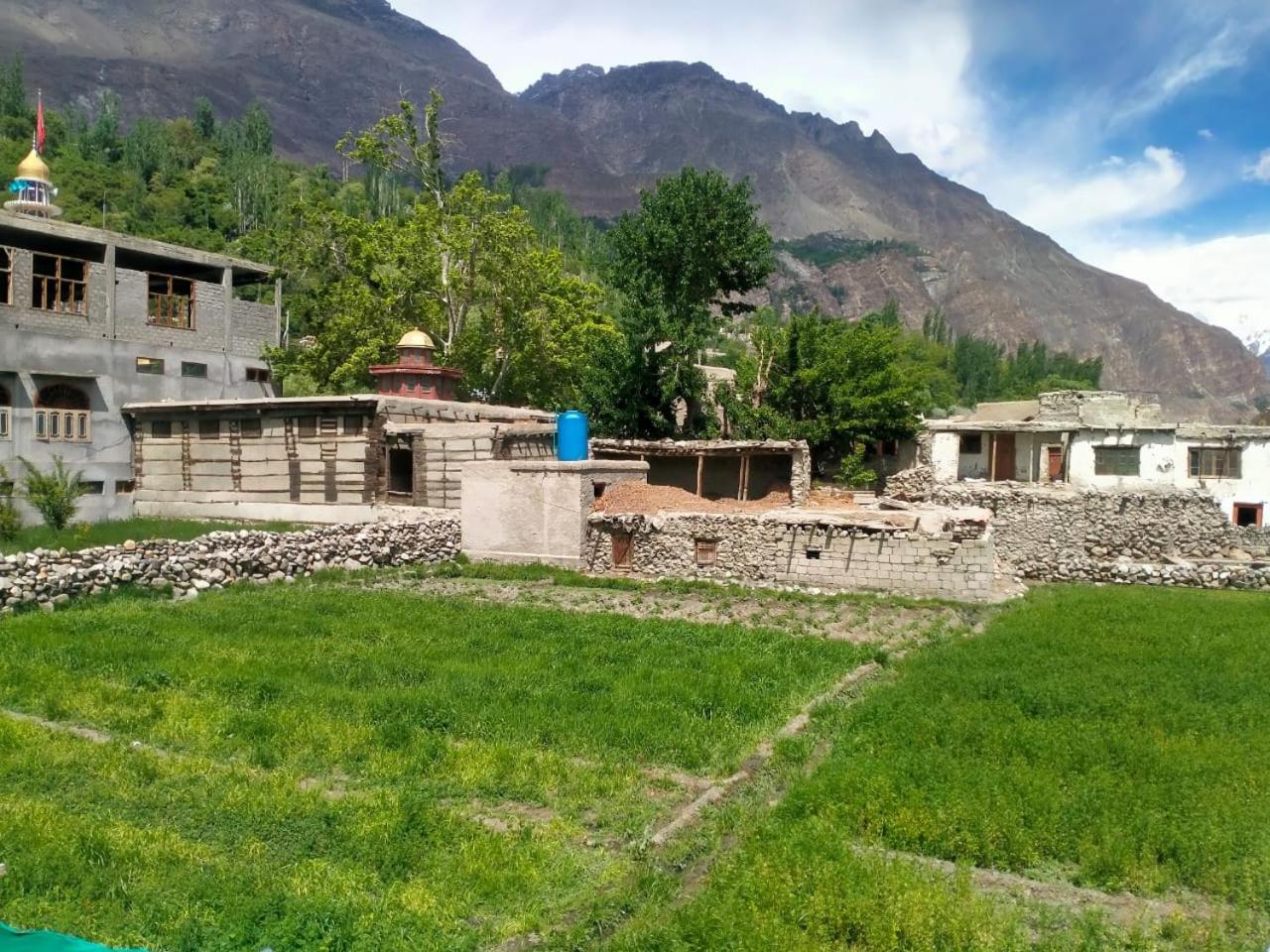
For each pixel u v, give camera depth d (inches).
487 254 1844.2
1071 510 1451.8
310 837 364.8
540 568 1113.4
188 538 1116.5
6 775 424.8
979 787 400.5
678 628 787.4
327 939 290.4
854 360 1914.4
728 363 3540.8
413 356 1469.0
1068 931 303.1
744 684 600.4
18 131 5551.2
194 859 346.0
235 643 698.2
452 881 331.9
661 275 1728.6
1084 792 396.2
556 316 1923.0
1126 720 509.4
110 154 6215.6
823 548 1016.9
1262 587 1105.4
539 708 531.5
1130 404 1918.1
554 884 333.7
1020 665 649.6
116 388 1441.9
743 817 386.0
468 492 1190.3
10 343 1314.0
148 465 1446.9
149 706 529.0
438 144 2053.4
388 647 693.9
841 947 288.8
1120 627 794.8
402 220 2217.0
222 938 292.4
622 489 1180.5
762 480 1556.3
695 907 309.3
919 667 647.1
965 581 952.9
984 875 347.9
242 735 484.1
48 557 855.7
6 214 1323.8
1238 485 1683.1
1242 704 543.2
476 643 717.3
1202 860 344.8
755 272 1742.1
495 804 409.1
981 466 1860.2
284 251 1946.4
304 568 1049.5
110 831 363.6
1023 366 6594.5
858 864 332.8
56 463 1251.2
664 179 1742.1
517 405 2064.5
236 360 1637.6
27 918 304.8
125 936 296.4
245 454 1347.2
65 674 589.3
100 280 1433.3
